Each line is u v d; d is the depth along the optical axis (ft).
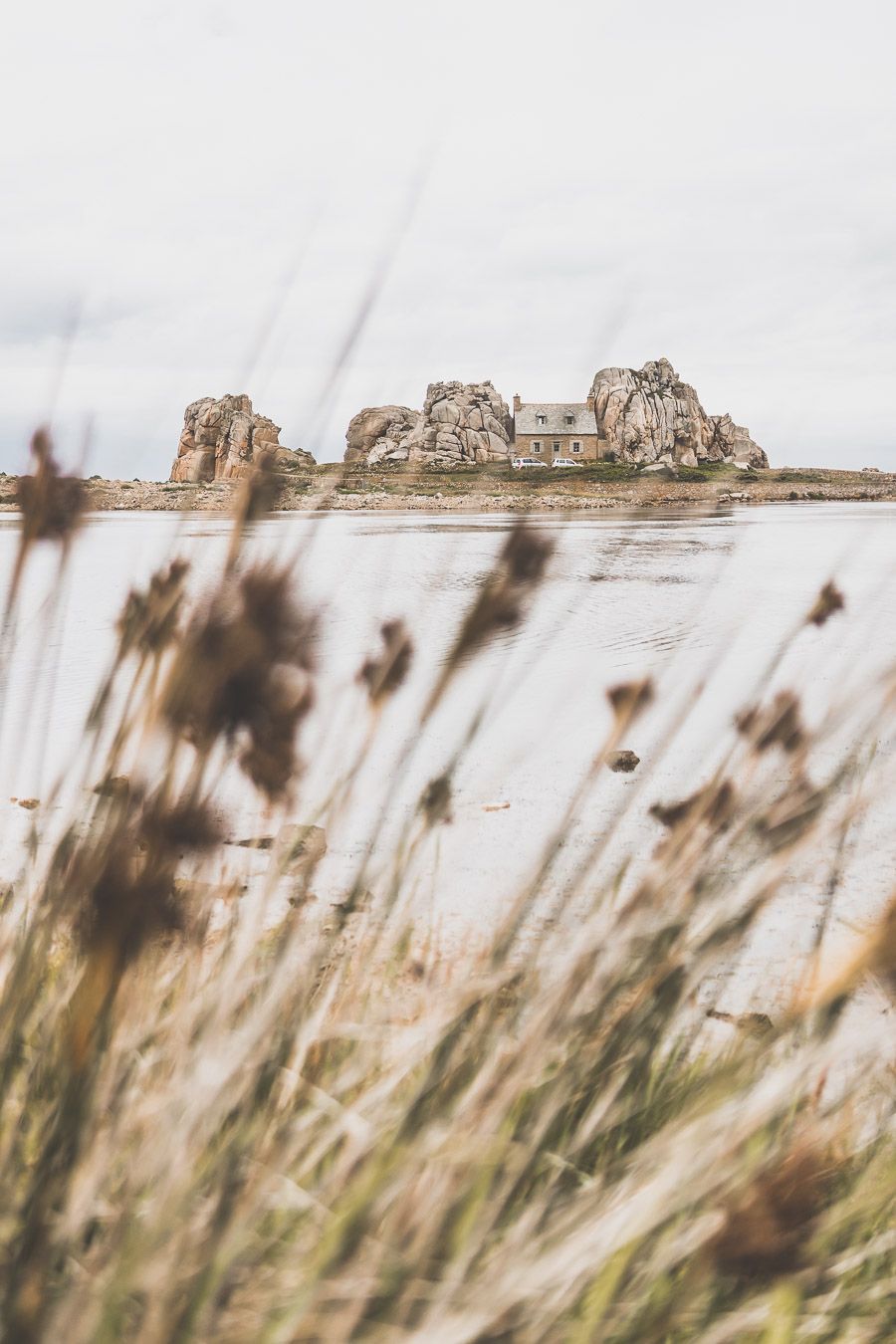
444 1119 3.93
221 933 4.87
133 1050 3.49
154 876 2.53
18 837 7.66
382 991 5.74
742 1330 4.08
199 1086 3.33
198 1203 3.58
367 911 5.26
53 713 27.12
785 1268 3.28
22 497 3.09
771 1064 4.27
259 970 4.67
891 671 4.59
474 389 326.65
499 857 15.87
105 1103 3.35
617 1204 3.58
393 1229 3.74
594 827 16.57
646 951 4.30
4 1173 3.54
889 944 2.26
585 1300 3.80
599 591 66.03
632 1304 3.70
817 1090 5.08
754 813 4.47
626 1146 4.64
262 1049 3.81
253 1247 3.64
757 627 46.70
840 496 249.55
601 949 4.10
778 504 233.14
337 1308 3.41
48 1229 2.97
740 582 72.59
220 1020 3.69
